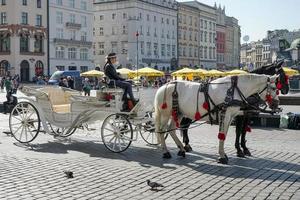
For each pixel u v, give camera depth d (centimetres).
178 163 1081
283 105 2966
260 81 1089
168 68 10375
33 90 1352
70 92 1435
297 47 5522
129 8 9212
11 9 7500
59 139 1462
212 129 1759
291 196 791
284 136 1557
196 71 4844
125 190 829
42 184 870
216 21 13625
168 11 10475
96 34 9656
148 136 1448
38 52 7794
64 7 8250
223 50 14350
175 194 802
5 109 2462
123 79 1276
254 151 1247
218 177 934
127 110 1237
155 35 9938
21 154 1194
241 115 1137
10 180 902
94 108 1266
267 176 943
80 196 788
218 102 1082
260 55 18962
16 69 7494
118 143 1235
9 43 7556
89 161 1103
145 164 1068
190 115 1130
